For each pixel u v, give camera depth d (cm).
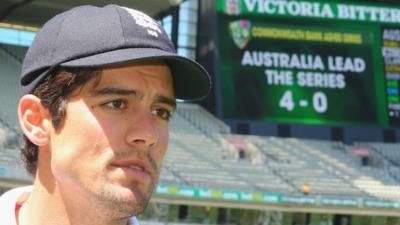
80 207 135
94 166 130
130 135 131
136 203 131
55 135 136
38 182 144
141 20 135
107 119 132
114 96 132
